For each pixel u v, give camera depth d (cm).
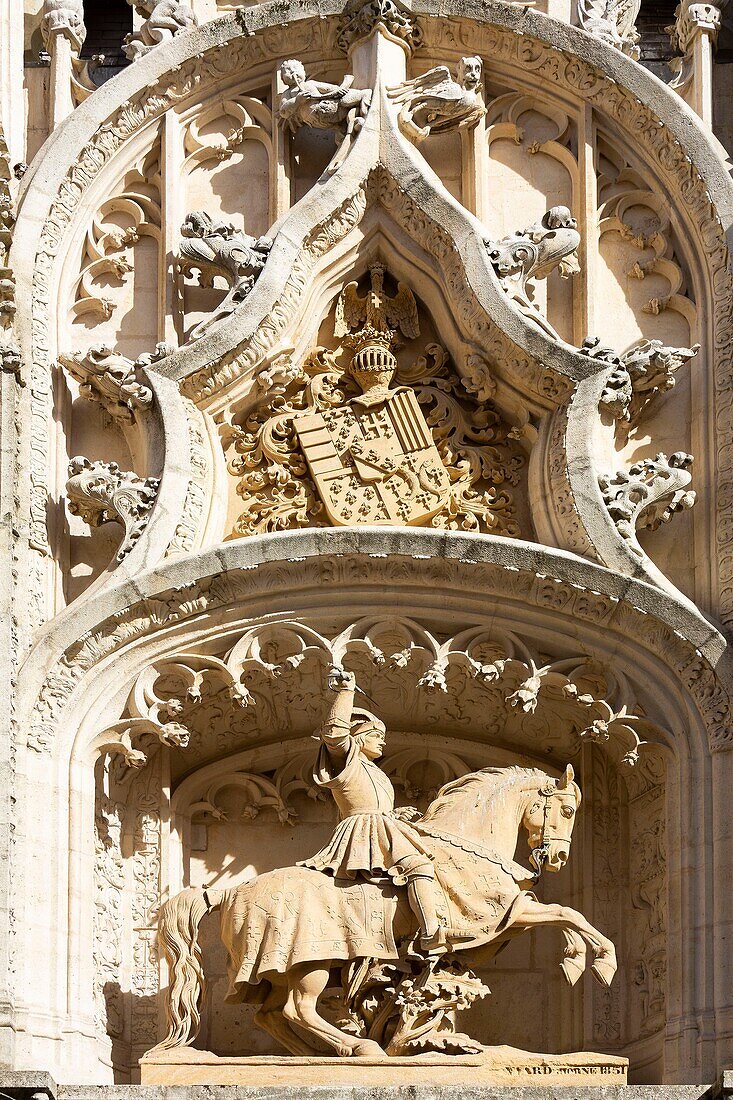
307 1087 2066
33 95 2705
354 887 2236
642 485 2381
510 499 2450
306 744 2500
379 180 2536
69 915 2241
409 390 2481
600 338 2517
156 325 2547
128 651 2328
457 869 2250
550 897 2441
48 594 2388
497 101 2639
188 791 2466
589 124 2603
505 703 2417
